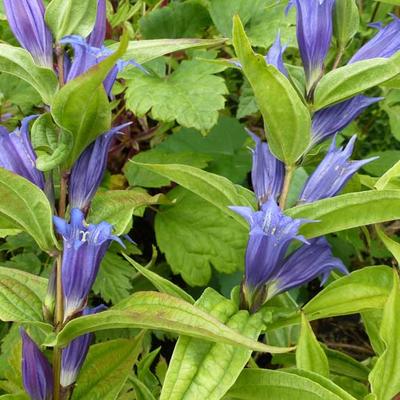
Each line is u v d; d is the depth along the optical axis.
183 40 0.54
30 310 0.54
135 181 0.73
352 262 0.81
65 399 0.56
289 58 0.88
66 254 0.51
